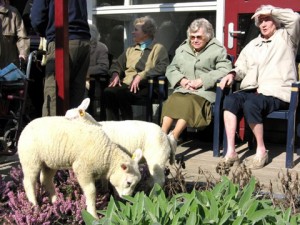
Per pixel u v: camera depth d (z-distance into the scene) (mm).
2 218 3141
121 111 5914
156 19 6801
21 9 7234
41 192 3334
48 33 4766
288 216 2479
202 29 5246
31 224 2891
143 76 5734
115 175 2980
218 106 5074
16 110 4527
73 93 5047
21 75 4383
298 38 5258
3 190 3484
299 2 5738
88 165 2943
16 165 4594
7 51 6004
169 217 2438
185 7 6531
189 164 4820
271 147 5730
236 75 5148
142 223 2369
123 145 3393
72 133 2953
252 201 2576
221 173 3627
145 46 5957
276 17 5121
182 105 5004
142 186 3516
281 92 4918
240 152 5422
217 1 6199
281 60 5066
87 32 4996
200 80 5168
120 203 2701
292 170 4625
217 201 2592
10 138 4469
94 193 3037
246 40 6074
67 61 4566
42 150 2998
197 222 2318
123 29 7012
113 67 6094
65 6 4477
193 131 6105
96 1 7066
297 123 5242
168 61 5762
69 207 3137
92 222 2426
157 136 3449
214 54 5238
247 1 5996
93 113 6309
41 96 6559
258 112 4750
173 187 3502
